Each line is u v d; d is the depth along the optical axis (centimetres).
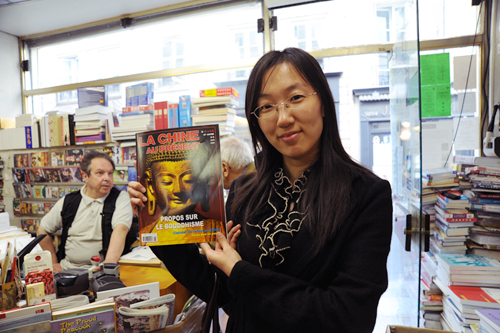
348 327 55
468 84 254
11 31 384
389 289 269
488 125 232
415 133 139
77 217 221
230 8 323
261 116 70
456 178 213
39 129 340
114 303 89
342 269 63
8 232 178
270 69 67
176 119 277
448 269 174
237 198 82
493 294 160
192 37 350
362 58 530
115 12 345
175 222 73
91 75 390
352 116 552
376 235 61
